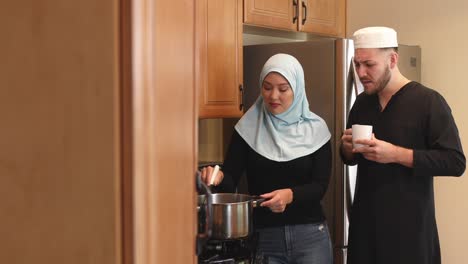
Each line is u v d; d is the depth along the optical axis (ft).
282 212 6.40
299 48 8.14
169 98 2.84
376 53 6.13
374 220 6.19
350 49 7.82
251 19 7.90
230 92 7.71
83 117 2.63
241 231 5.30
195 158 3.17
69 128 2.67
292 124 6.72
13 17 2.76
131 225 2.59
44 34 2.70
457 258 9.89
